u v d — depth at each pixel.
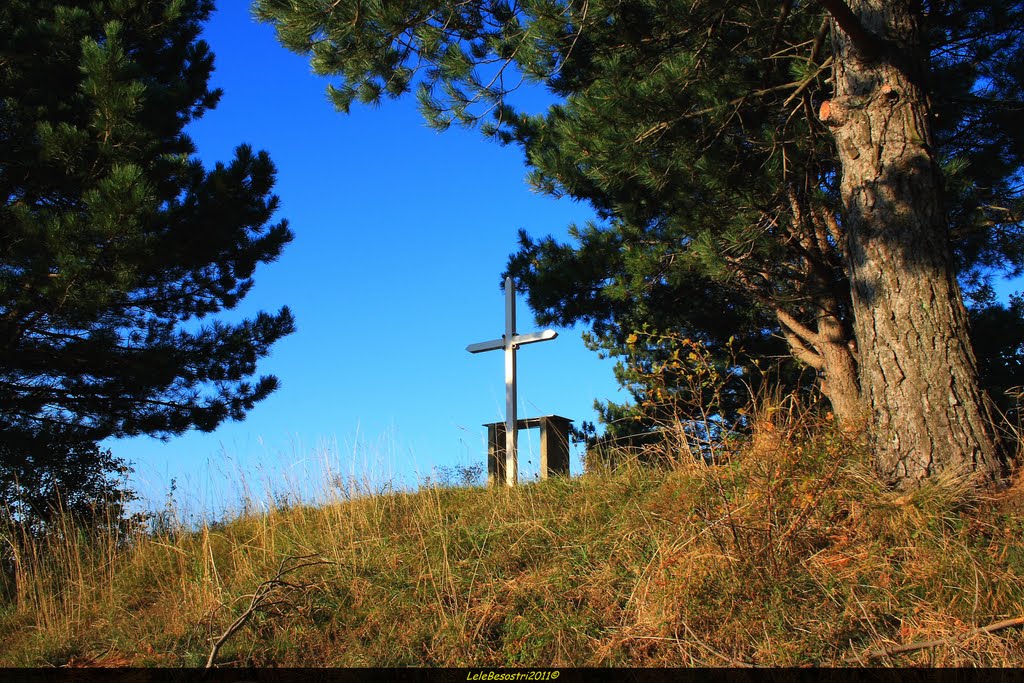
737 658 3.97
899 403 5.68
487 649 4.42
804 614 4.14
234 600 5.29
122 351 11.80
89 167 10.19
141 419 12.33
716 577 4.37
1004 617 4.00
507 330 9.54
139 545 7.06
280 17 7.81
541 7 7.74
